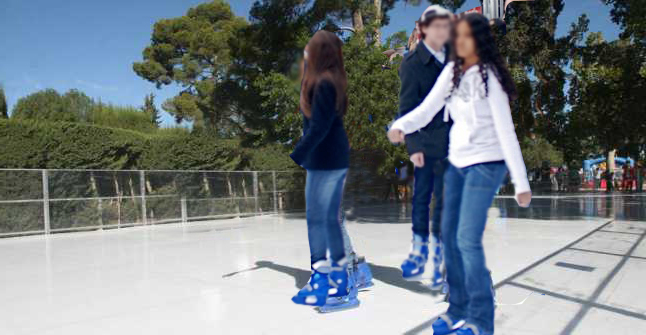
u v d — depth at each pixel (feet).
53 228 40.47
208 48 108.99
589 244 23.11
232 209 55.77
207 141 55.42
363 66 34.91
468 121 6.39
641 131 41.93
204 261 21.58
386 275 16.70
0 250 28.99
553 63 47.09
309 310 12.26
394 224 38.52
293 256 22.52
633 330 9.98
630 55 39.32
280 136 54.80
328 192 9.70
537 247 21.93
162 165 50.83
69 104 57.41
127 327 11.16
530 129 50.01
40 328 11.31
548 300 12.34
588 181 123.03
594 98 43.65
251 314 12.01
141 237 35.91
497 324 10.41
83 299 14.35
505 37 43.65
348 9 47.09
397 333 10.10
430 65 7.39
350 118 32.71
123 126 61.00
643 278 15.05
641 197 73.10
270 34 47.44
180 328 10.96
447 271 6.91
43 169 40.29
